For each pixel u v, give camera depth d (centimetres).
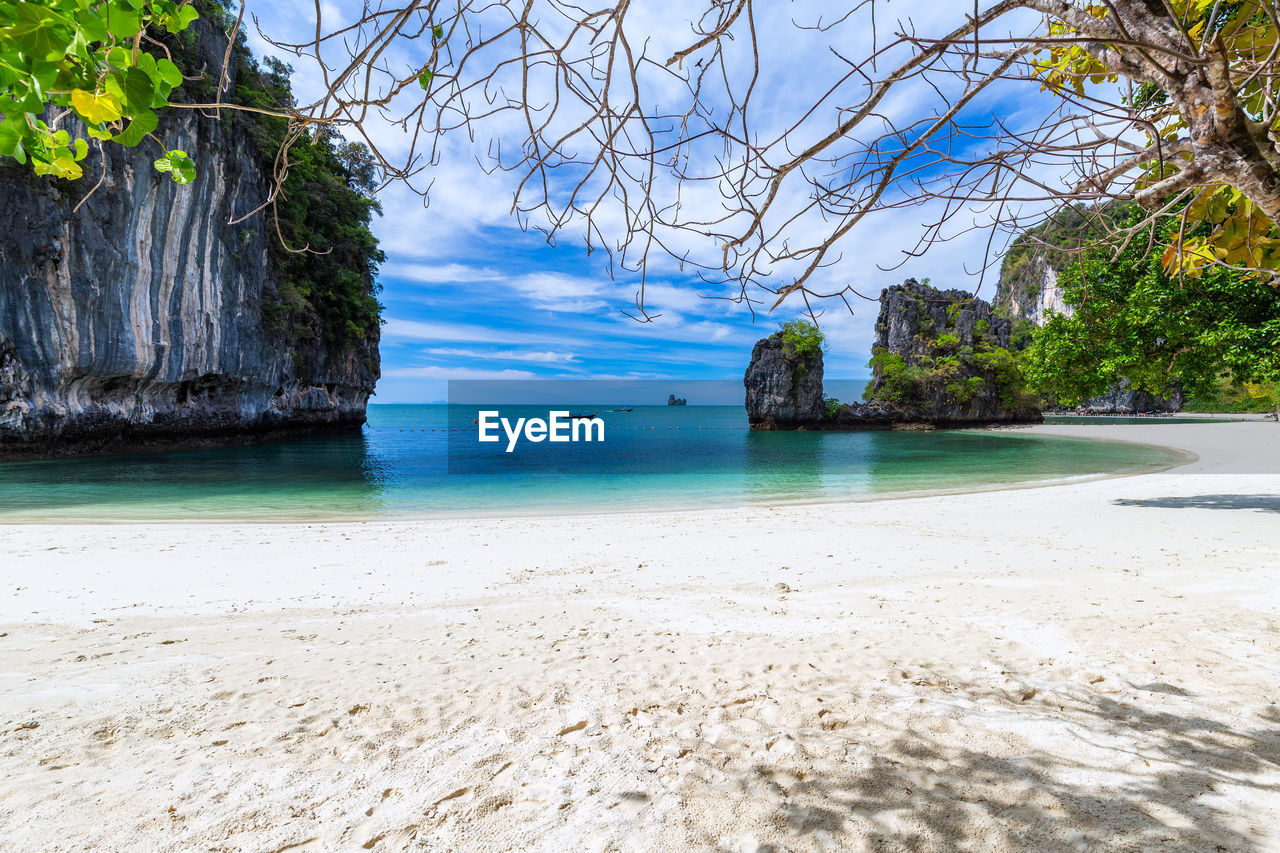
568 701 332
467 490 1812
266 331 3606
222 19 2184
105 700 335
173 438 3172
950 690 331
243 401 3628
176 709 322
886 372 6675
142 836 209
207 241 2952
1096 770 238
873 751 263
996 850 189
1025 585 578
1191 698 307
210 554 834
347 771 257
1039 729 278
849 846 196
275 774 254
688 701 329
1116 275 1057
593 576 680
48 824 215
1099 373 1142
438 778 250
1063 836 194
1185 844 187
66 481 1953
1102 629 426
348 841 207
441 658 408
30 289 2305
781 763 256
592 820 217
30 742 282
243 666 392
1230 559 662
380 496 1656
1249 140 143
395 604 574
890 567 686
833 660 387
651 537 938
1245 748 252
